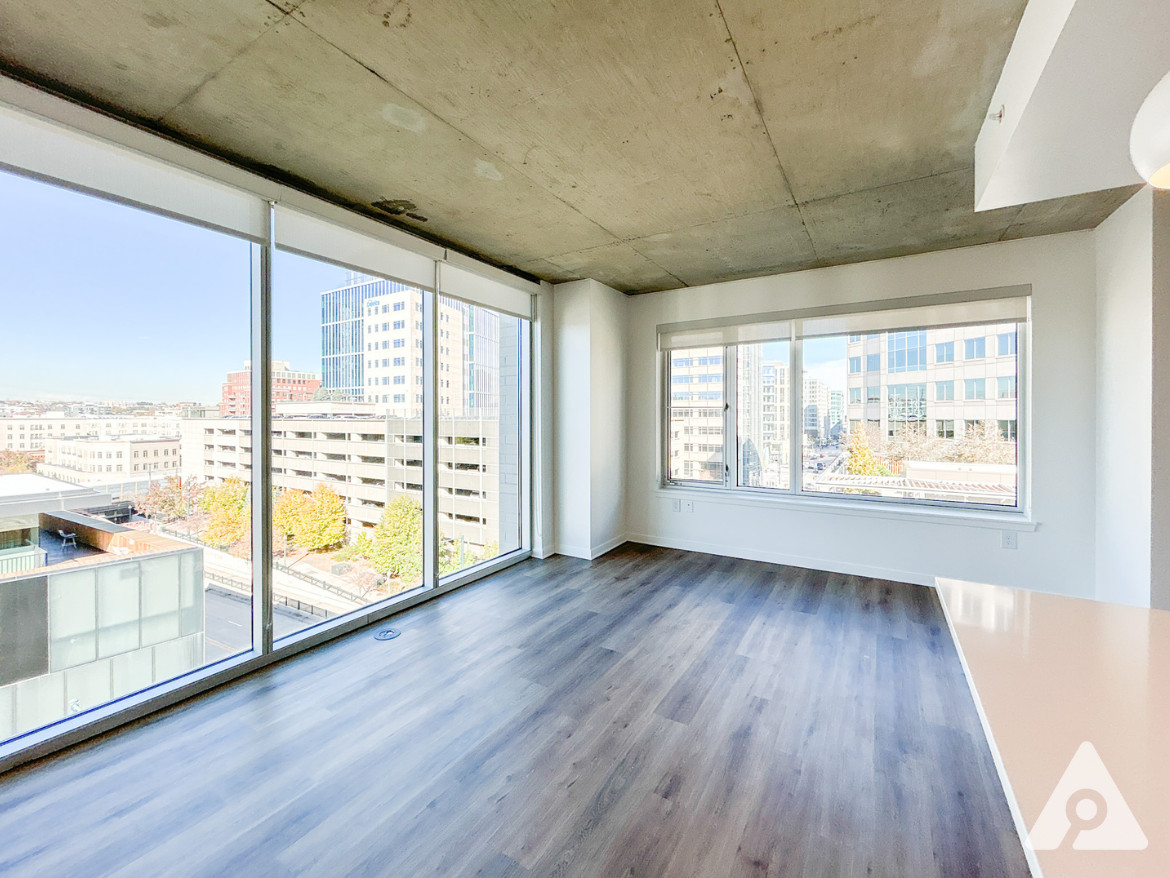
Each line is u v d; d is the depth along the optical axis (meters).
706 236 3.29
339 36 1.56
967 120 2.00
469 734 2.00
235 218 2.34
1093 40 1.21
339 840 1.49
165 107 1.93
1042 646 1.17
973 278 3.46
